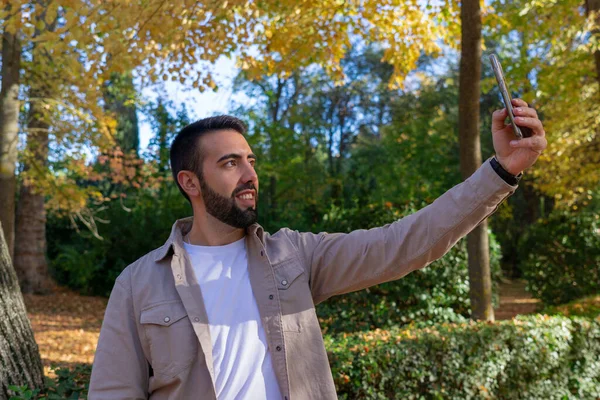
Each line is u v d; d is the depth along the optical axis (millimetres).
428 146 21156
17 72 8898
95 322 12875
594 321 5965
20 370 3559
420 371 4762
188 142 2010
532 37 9586
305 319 1897
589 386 5805
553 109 12055
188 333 1854
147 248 16781
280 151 18531
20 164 12977
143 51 6008
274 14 8156
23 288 16469
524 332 5457
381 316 7434
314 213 12273
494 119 1773
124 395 1858
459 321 7328
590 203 15664
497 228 23797
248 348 1860
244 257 1995
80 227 19797
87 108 10641
